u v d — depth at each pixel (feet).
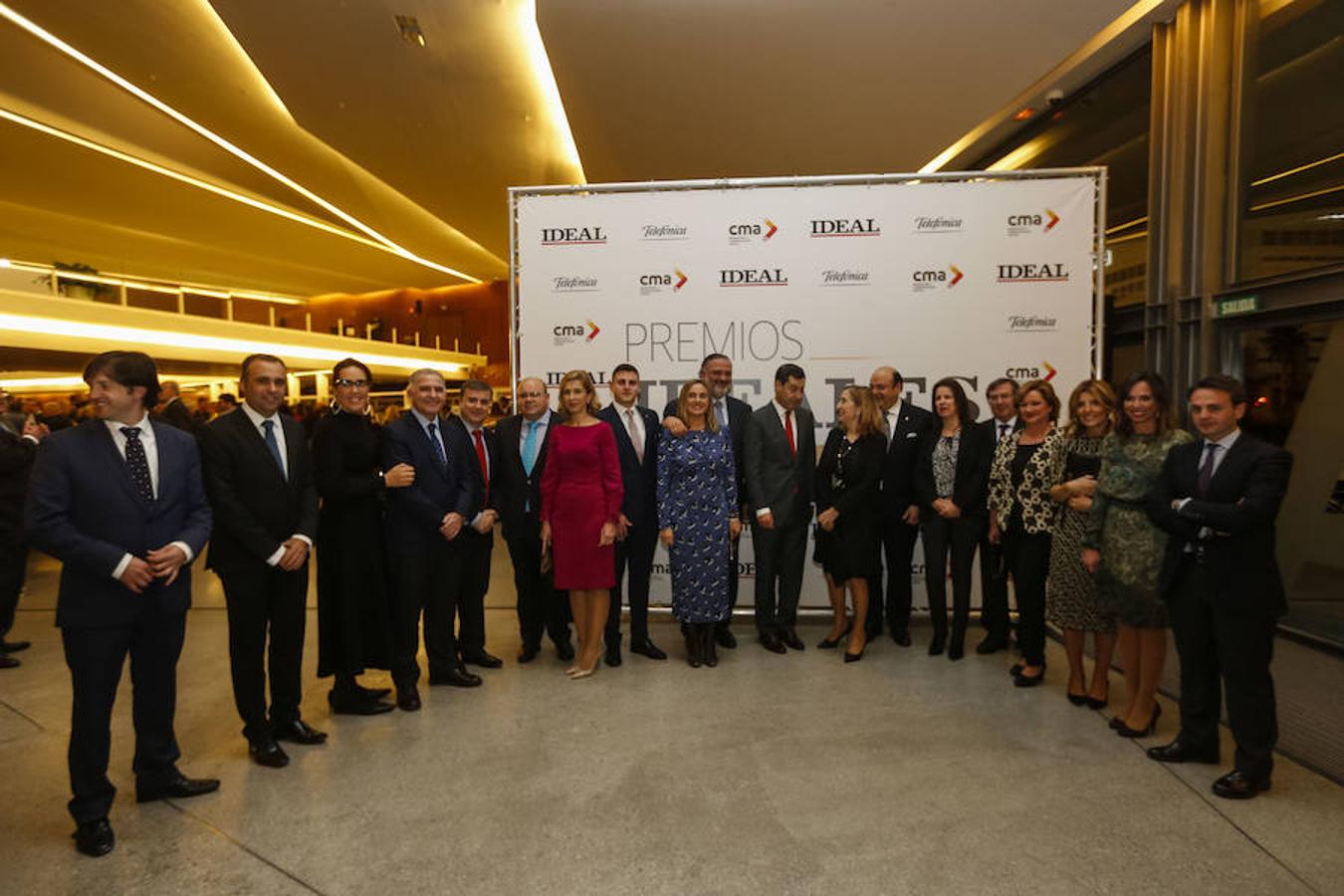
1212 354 18.49
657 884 7.47
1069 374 16.01
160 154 49.06
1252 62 17.62
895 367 16.20
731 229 16.33
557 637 14.93
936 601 14.66
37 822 8.87
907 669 13.99
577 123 30.58
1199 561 9.47
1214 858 7.79
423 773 9.96
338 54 29.53
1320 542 15.88
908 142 27.61
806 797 9.18
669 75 24.44
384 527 12.46
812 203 16.24
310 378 80.23
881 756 10.33
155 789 9.26
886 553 15.64
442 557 13.17
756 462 14.82
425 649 14.62
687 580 14.01
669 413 15.51
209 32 31.14
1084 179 15.84
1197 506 9.03
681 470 14.03
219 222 65.92
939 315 16.12
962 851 7.98
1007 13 19.04
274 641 10.73
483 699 12.71
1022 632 13.10
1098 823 8.50
